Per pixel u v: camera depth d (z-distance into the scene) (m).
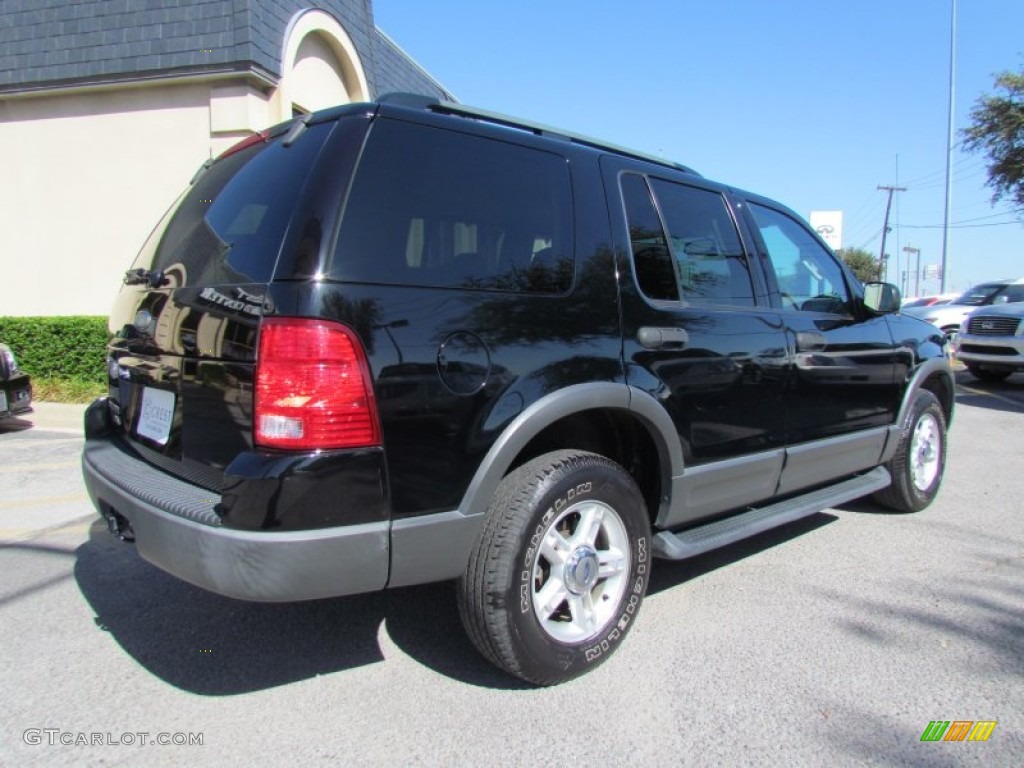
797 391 3.76
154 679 2.83
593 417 3.18
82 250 10.34
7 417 7.12
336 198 2.34
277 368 2.20
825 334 3.98
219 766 2.32
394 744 2.44
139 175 10.00
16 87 9.88
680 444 3.14
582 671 2.82
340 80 11.68
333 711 2.62
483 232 2.65
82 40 9.66
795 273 4.06
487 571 2.54
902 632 3.25
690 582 3.81
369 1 12.37
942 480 5.86
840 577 3.88
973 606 3.53
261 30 9.33
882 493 4.98
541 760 2.36
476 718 2.59
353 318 2.26
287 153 2.61
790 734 2.51
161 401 2.79
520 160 2.86
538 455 2.98
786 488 3.82
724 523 3.55
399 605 3.50
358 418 2.25
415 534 2.38
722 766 2.34
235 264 2.45
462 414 2.45
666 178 3.43
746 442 3.48
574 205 2.96
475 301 2.54
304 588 2.22
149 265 3.18
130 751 2.39
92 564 3.99
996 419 9.20
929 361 4.91
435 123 2.66
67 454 6.57
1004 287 17.25
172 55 9.34
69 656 3.00
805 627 3.29
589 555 2.82
